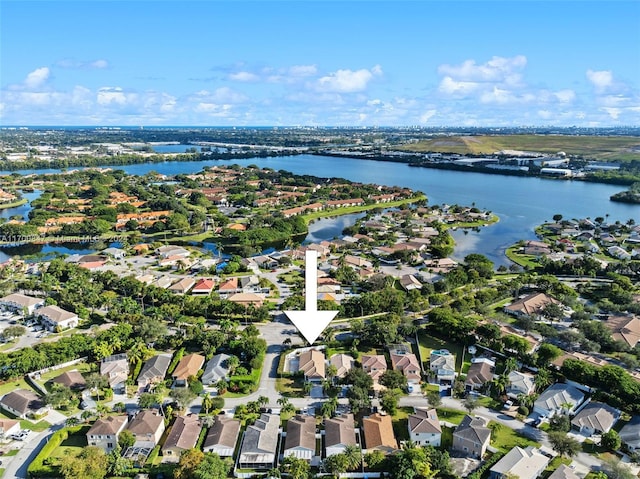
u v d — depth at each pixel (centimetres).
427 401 16000
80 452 13100
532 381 16750
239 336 19950
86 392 16312
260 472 12756
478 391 16538
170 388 16612
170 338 19638
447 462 12706
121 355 18300
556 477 12069
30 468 12619
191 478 12081
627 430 14125
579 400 15588
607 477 12000
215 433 13812
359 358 18525
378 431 13938
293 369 17775
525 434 14338
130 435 13600
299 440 13450
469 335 19738
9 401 15475
